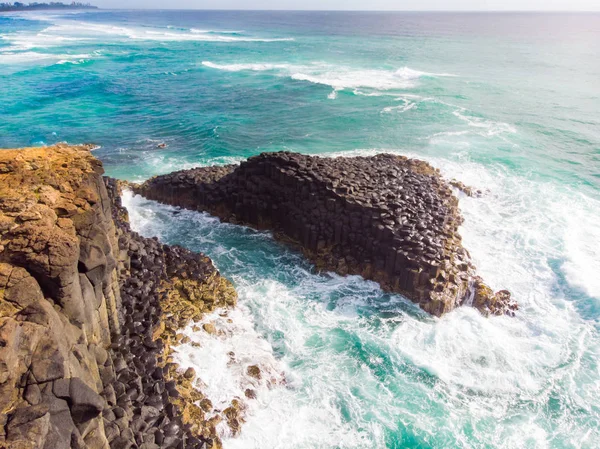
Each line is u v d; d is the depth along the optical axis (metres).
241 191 31.06
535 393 18.67
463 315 22.89
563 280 25.38
